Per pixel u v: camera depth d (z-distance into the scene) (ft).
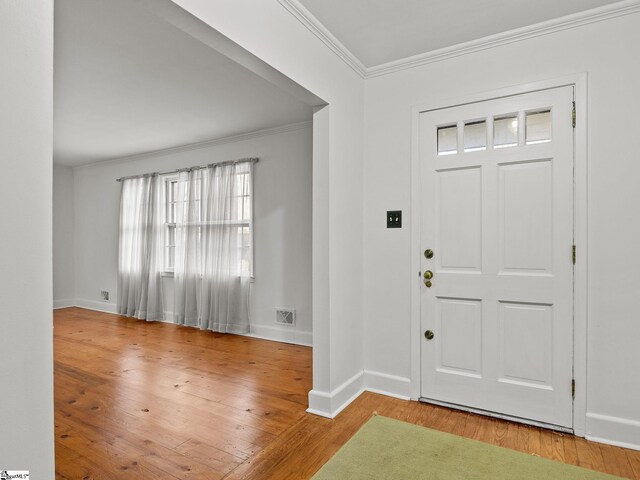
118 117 12.53
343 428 7.52
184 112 12.10
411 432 7.29
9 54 2.84
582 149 7.21
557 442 6.96
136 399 8.93
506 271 7.95
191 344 13.65
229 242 14.92
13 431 2.86
